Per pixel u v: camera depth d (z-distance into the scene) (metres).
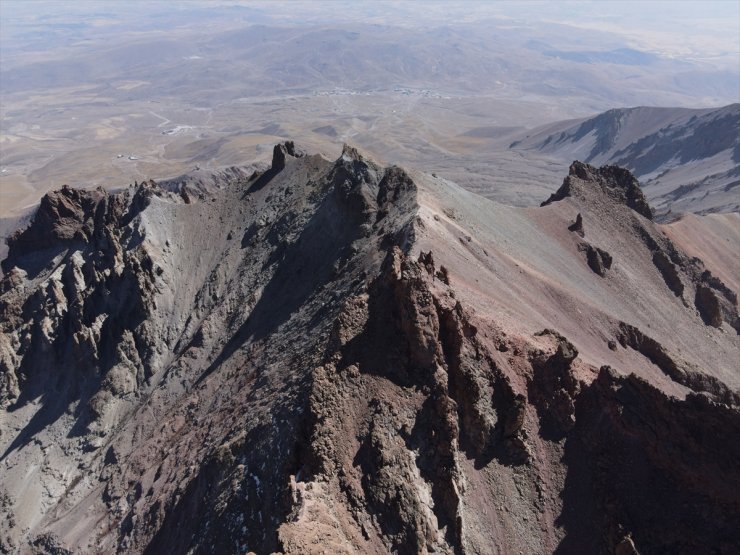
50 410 74.31
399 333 38.53
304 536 28.06
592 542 35.28
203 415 56.38
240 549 33.41
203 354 69.69
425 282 39.16
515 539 34.56
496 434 37.69
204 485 42.53
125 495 55.06
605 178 101.69
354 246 62.75
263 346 58.91
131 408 70.12
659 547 34.38
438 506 33.78
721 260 102.94
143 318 76.75
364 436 34.56
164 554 42.12
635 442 37.88
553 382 40.56
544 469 37.53
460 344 38.41
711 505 34.72
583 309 62.62
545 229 83.81
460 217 66.81
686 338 78.69
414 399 36.41
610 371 40.38
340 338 38.28
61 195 104.31
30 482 65.12
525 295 57.22
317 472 32.84
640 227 95.69
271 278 72.81
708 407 36.34
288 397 40.22
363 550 30.19
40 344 79.56
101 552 49.50
